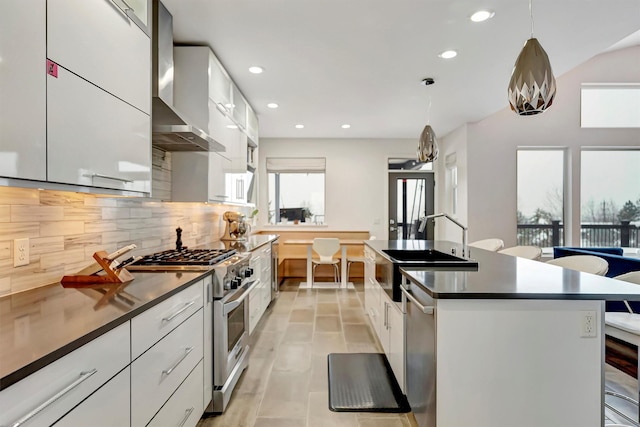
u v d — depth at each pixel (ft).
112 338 3.38
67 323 3.27
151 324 4.17
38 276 4.81
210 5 7.30
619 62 17.67
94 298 4.25
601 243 18.13
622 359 9.08
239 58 9.87
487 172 17.62
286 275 20.53
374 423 6.47
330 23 8.07
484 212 17.63
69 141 3.97
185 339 5.22
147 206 7.91
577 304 4.66
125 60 5.16
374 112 15.60
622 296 4.55
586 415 4.67
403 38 8.83
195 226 10.92
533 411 4.66
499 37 8.80
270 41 8.92
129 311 3.68
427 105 14.51
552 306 4.67
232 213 13.08
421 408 5.48
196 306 5.68
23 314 3.57
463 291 4.67
